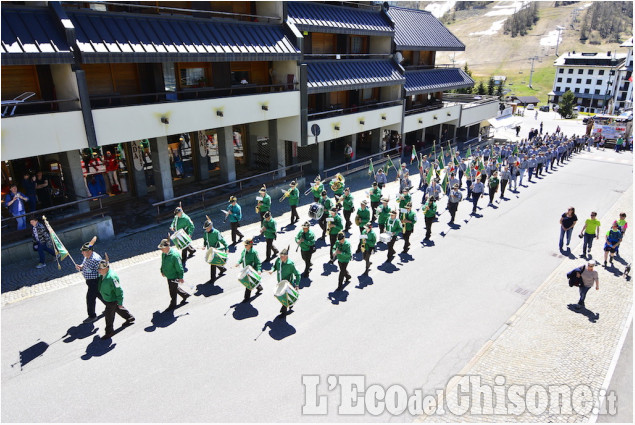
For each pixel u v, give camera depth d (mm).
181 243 13641
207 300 12352
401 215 16625
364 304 12398
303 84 21875
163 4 18234
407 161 32250
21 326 10922
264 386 9109
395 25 31734
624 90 96312
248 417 8305
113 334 10703
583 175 29891
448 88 34969
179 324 11188
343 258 12672
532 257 16078
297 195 18141
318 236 17312
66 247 14992
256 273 11844
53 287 12773
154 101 18359
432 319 11742
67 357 9867
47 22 13797
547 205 22719
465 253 16266
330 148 32094
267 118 20781
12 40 12766
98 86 17016
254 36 19719
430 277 14211
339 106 28891
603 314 12188
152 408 8484
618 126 41375
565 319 11930
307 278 13867
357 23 26234
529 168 27578
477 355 10273
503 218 20484
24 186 15367
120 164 19609
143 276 13578
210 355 10039
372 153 31031
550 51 167375
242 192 20531
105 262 9984
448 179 23406
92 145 14820
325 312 11922
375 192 18484
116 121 15438
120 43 15016
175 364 9719
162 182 18812
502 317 11961
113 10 16734
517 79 138625
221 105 18672
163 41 16266
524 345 10711
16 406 8469
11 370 9398
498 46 184875
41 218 15602
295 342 10578
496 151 30594
